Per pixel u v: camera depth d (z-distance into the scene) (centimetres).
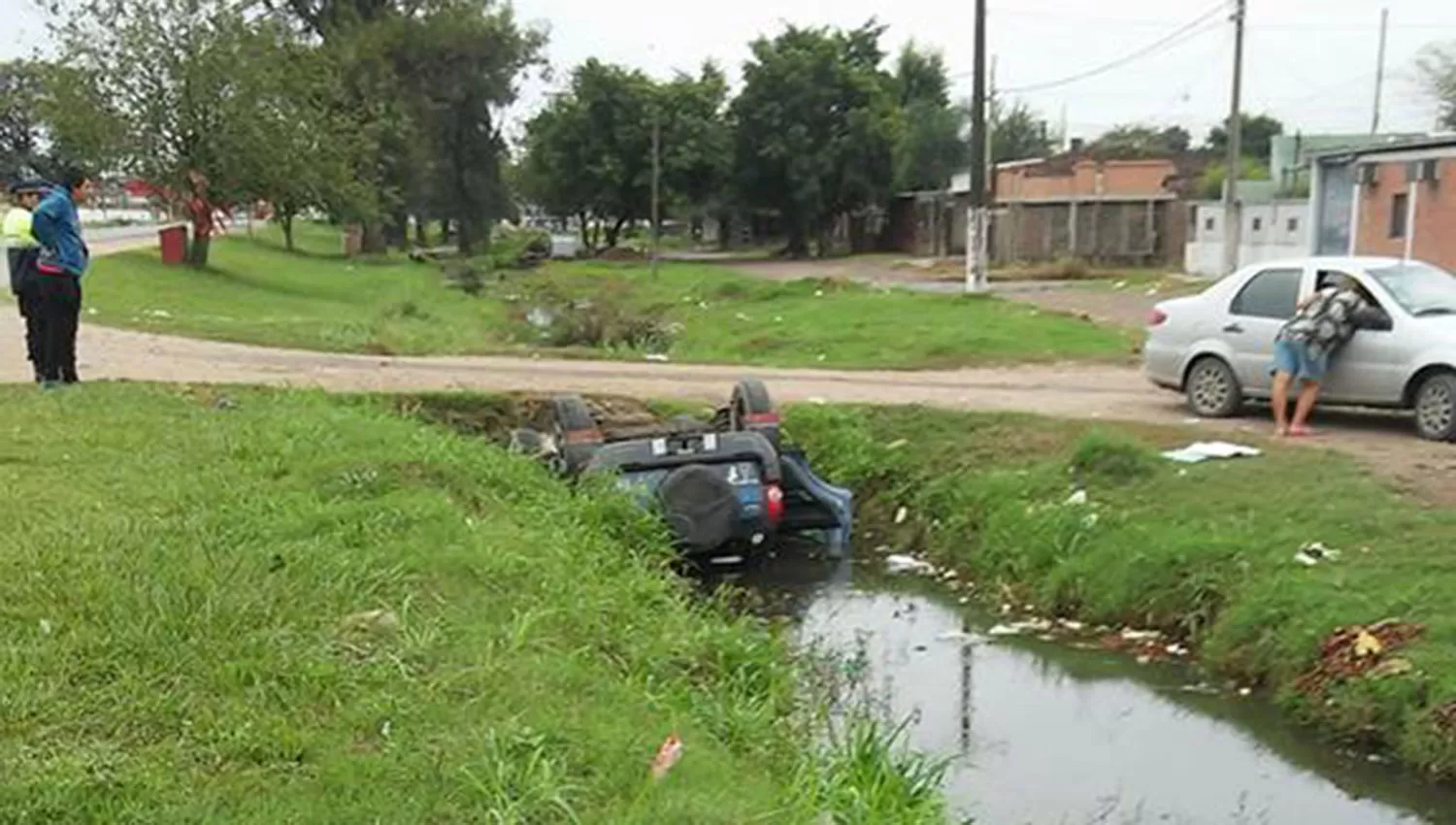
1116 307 2834
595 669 565
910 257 5809
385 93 5500
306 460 912
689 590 955
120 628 519
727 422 1234
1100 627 895
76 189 1200
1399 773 638
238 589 580
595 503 992
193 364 1614
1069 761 671
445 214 6506
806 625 929
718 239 7550
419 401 1394
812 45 6266
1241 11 3619
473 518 805
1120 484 1060
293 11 5572
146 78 3469
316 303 3312
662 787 436
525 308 3828
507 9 6025
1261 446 1123
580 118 6388
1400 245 2789
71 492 759
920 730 712
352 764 421
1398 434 1167
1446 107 5453
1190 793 630
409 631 559
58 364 1215
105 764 409
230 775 411
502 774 416
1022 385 1575
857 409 1383
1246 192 4425
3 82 4891
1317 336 1153
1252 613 791
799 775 507
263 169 3569
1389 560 809
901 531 1177
